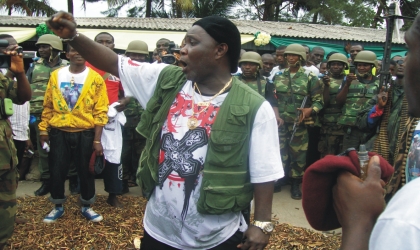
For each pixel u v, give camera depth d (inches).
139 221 151.7
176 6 769.6
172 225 71.4
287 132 201.9
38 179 212.5
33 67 202.8
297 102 199.0
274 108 199.3
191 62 69.3
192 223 69.8
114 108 157.6
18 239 133.3
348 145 198.4
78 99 141.2
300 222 164.9
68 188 199.8
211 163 67.4
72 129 142.5
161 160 72.1
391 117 124.8
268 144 68.3
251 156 68.9
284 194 205.6
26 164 214.1
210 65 69.6
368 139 146.1
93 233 139.9
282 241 140.2
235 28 70.5
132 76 78.2
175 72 75.0
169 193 70.4
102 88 146.7
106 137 158.1
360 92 195.5
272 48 399.5
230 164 67.4
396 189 71.7
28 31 337.4
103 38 189.9
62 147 143.4
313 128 228.5
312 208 47.0
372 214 39.9
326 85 207.0
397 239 28.2
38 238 134.6
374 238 30.4
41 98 190.7
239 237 74.7
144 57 193.6
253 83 199.0
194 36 68.9
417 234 27.6
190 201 69.3
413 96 37.7
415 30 36.8
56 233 138.9
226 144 66.8
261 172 68.2
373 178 40.7
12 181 111.5
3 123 108.5
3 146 106.7
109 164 163.6
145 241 76.9
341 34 453.1
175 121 71.7
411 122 71.4
